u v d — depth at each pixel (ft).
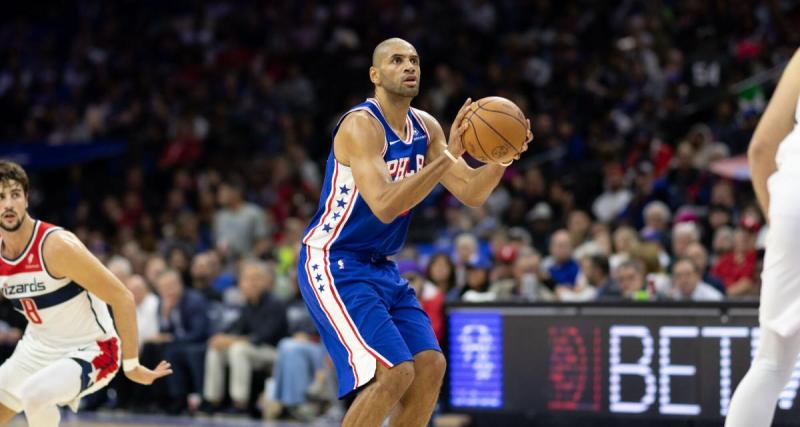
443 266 94.07
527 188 126.93
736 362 72.23
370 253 48.08
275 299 101.09
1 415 52.08
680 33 143.23
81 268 48.70
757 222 95.35
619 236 98.78
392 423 47.34
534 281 90.02
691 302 73.82
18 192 48.34
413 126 48.47
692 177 116.37
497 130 43.78
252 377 100.63
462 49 162.40
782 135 35.96
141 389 104.01
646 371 74.84
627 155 131.44
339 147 46.55
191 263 117.08
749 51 132.36
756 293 86.79
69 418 98.78
